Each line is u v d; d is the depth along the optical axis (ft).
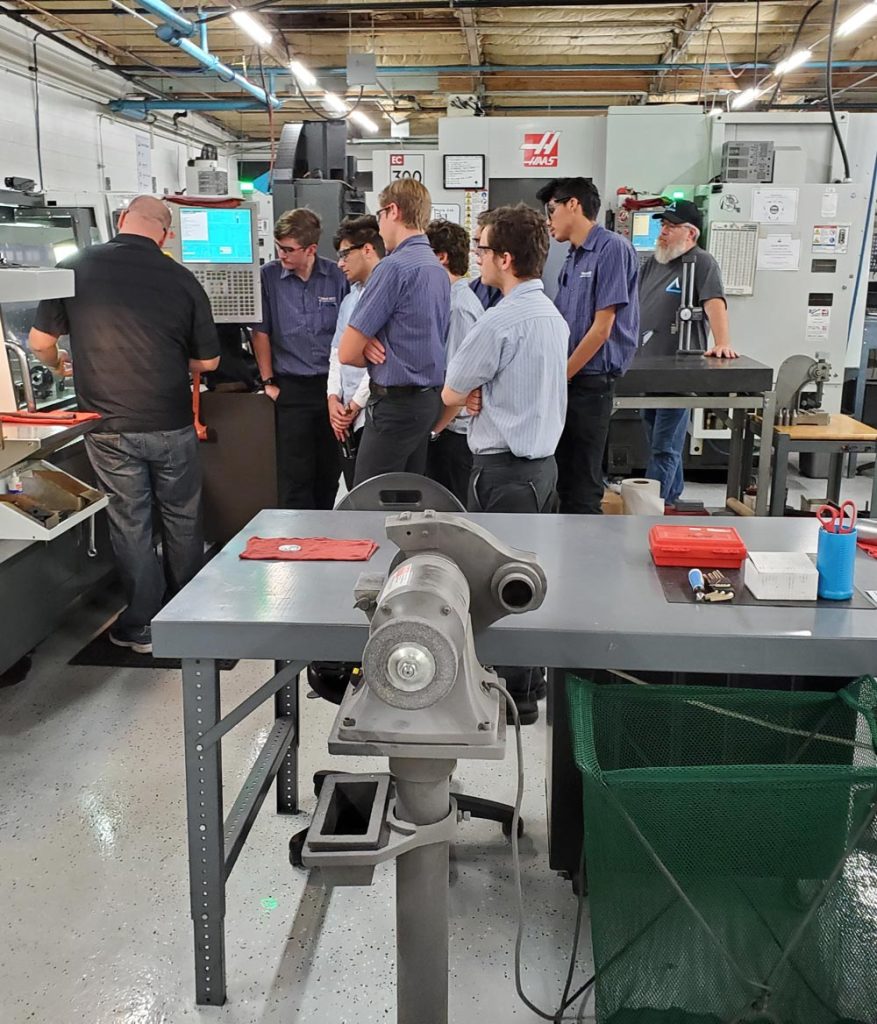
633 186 18.72
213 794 5.32
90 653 10.65
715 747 5.50
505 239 8.25
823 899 4.43
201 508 11.07
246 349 13.88
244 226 12.07
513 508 8.69
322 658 4.93
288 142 17.30
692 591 5.36
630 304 11.21
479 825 7.43
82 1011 5.55
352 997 5.67
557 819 6.39
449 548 3.83
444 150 19.33
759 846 4.41
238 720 5.19
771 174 17.69
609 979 4.78
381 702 3.60
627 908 4.65
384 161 19.80
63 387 11.43
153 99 29.78
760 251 17.47
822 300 17.71
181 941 6.12
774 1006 4.63
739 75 27.37
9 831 7.28
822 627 4.84
